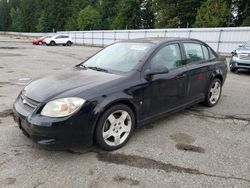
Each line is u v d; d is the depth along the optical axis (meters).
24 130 3.41
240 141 3.98
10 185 2.81
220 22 36.81
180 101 4.66
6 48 23.80
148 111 4.04
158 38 4.75
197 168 3.21
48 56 17.03
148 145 3.79
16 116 3.49
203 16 38.94
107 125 3.54
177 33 27.83
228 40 23.47
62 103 3.15
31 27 91.81
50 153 3.49
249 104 5.95
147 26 59.97
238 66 10.81
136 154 3.53
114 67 4.15
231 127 4.54
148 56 4.08
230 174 3.09
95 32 40.47
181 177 3.02
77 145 3.28
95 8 76.25
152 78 3.99
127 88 3.65
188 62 4.81
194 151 3.64
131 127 3.81
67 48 28.22
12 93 6.51
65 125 3.11
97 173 3.07
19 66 11.57
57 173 3.05
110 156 3.46
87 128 3.28
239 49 11.23
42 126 3.08
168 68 4.34
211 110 5.45
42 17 83.44
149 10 59.00
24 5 93.44
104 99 3.38
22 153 3.47
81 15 70.44
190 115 5.11
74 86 3.45
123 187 2.82
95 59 4.68
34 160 3.31
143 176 3.03
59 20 82.94
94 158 3.40
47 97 3.27
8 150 3.54
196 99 5.13
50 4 83.56
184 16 48.00
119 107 3.59
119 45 4.76
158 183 2.90
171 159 3.41
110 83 3.55
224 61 6.06
